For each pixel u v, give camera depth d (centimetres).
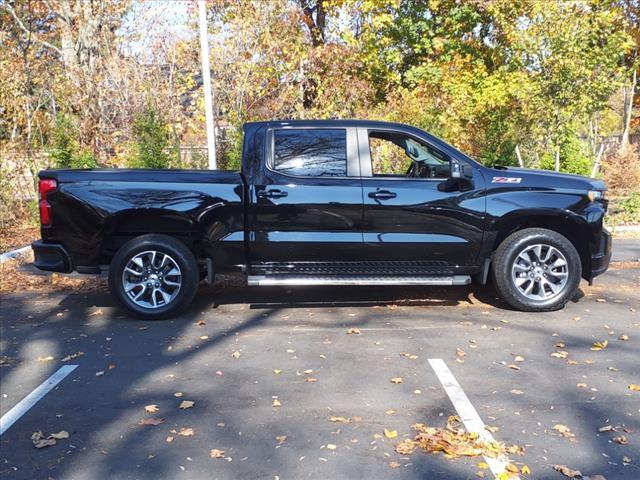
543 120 1306
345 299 703
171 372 486
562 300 633
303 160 624
